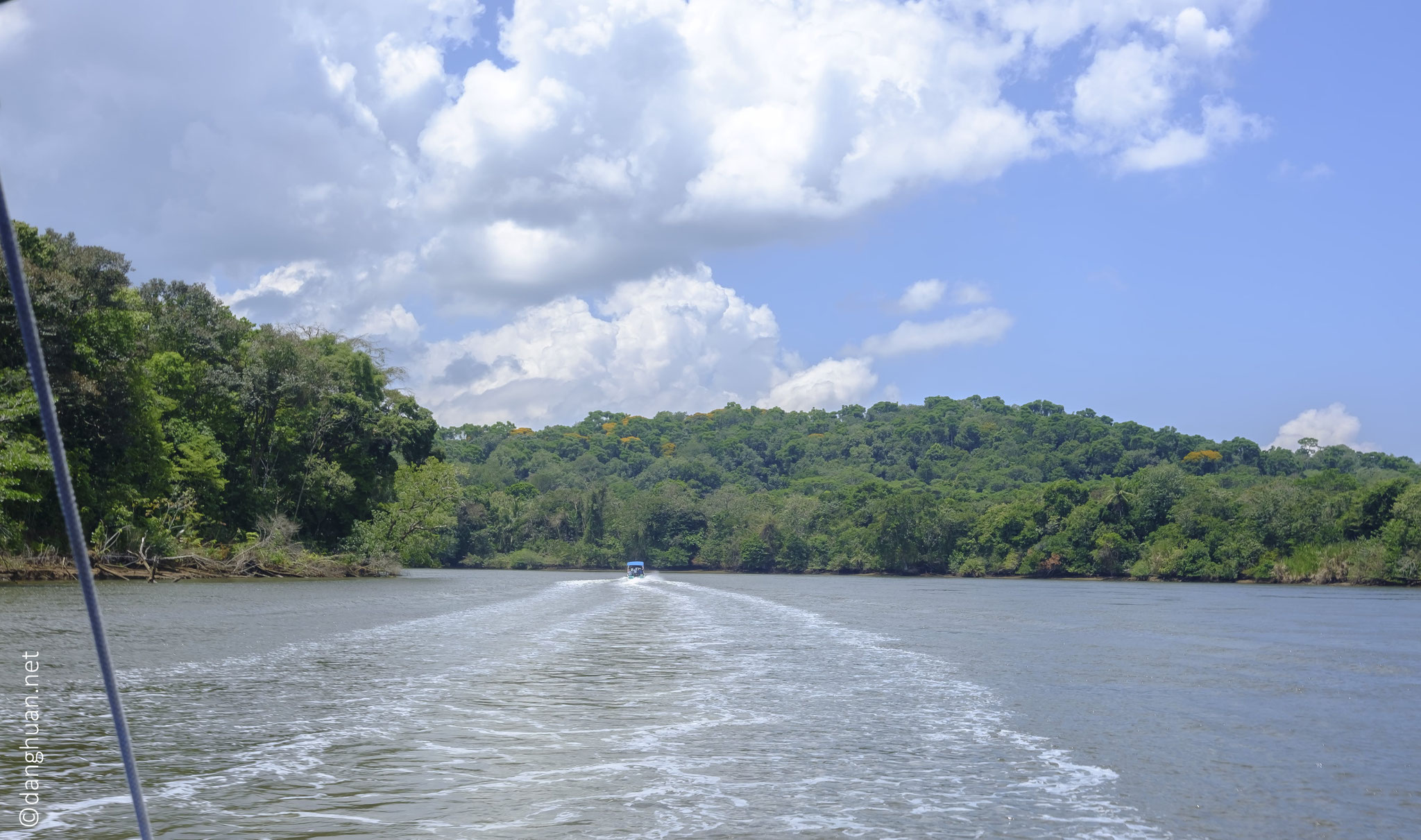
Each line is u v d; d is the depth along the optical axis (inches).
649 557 7027.6
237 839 421.4
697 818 463.5
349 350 3695.9
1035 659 1176.2
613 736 652.1
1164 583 4810.5
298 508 3307.1
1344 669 1111.6
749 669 1027.3
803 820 463.5
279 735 631.8
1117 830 460.1
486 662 1032.2
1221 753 632.4
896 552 5989.2
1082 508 5447.8
